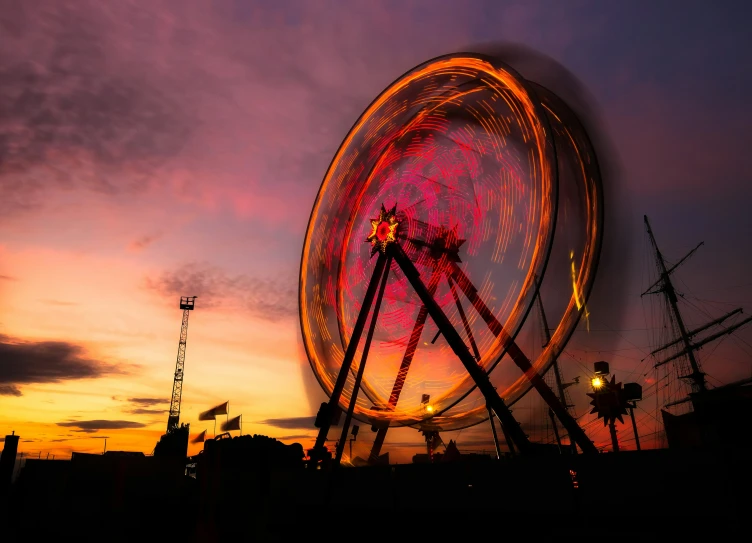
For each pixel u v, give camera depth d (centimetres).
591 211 2041
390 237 2558
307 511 1834
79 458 2392
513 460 1109
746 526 729
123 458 2455
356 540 1546
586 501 943
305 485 1892
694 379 5094
